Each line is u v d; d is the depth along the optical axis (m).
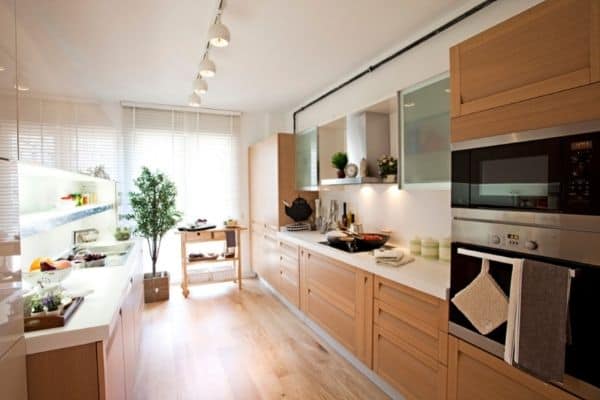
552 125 1.13
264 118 4.77
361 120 2.72
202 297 3.93
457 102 1.51
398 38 2.44
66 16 2.03
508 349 1.21
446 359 1.56
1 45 0.94
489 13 1.89
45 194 2.54
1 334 0.92
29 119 1.20
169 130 4.26
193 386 2.17
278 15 2.08
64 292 1.55
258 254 4.48
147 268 4.26
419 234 2.45
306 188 3.61
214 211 4.55
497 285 1.30
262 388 2.15
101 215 3.60
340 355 2.57
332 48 2.59
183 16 2.06
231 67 2.95
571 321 1.06
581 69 1.05
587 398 1.03
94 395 1.20
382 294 2.00
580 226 1.05
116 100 3.93
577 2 1.07
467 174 1.45
